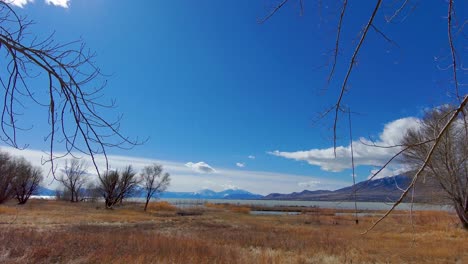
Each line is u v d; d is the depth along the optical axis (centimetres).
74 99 248
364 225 3428
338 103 223
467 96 197
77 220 3175
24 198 5341
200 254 1398
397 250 1792
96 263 1208
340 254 1642
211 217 4766
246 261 1316
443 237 2355
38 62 238
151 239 1762
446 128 207
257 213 6850
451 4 190
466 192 2412
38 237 1656
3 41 230
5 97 242
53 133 248
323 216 5559
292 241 2028
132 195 5091
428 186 2181
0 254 1260
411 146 225
